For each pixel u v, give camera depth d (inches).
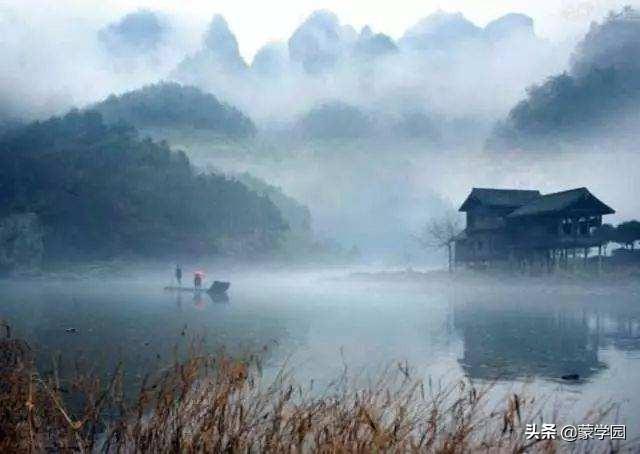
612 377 548.1
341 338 869.8
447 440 267.3
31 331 955.3
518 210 2571.4
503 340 841.5
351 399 403.2
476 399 299.4
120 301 1833.2
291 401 395.5
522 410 405.7
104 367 575.2
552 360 656.4
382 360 658.8
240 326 1051.3
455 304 1622.8
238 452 267.4
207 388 296.0
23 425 277.1
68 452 273.7
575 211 2300.7
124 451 293.7
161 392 294.8
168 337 874.1
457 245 2893.7
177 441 272.2
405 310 1422.2
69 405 407.8
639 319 1141.7
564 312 1320.1
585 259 2396.7
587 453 297.0
